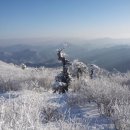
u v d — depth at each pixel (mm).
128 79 14586
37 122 5105
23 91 12883
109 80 14609
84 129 5867
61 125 5605
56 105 8938
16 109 5969
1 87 14883
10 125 4758
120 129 6445
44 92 13727
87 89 10297
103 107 8469
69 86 14305
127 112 6609
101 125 7062
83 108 9172
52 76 17516
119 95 8891
